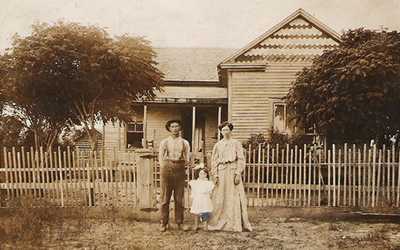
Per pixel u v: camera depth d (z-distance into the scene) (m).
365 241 7.24
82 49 12.19
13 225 7.83
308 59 14.89
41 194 9.50
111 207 9.14
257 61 15.15
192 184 7.99
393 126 11.30
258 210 9.30
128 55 12.47
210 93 18.09
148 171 9.23
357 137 11.62
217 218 8.00
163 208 7.90
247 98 15.28
